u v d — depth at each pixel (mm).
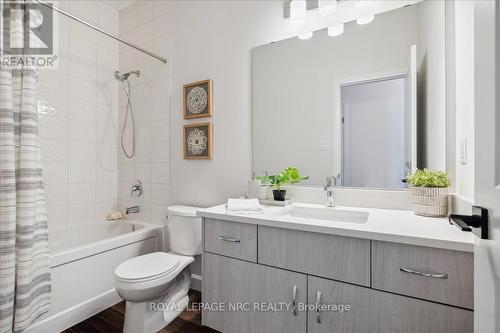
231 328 1295
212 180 2016
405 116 1401
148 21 2393
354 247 980
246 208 1368
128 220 2467
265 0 1777
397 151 1421
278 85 1743
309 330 1083
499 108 487
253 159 1835
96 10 2451
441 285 836
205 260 1381
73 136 2285
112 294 1835
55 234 2096
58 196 2178
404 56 1399
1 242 1231
